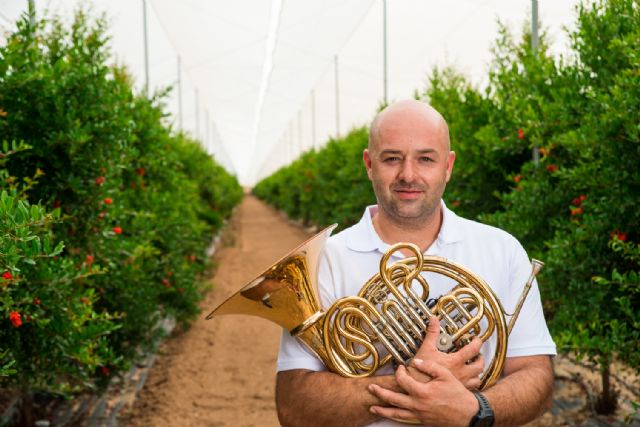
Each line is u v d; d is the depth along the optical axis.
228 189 19.22
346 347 1.93
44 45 4.29
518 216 4.37
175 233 6.67
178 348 6.87
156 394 5.40
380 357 2.03
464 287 1.88
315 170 16.53
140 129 5.32
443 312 1.88
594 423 4.28
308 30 12.62
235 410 5.07
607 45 3.86
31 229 2.67
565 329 3.60
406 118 1.98
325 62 14.97
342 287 2.10
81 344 3.36
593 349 3.48
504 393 1.87
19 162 3.60
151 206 5.76
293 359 2.01
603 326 3.53
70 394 4.48
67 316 3.24
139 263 4.81
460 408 1.78
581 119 3.84
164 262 6.45
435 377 1.78
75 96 3.79
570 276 3.67
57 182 3.62
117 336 4.70
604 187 3.48
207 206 13.81
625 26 3.77
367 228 2.13
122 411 5.00
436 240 2.11
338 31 12.14
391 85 14.41
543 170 4.40
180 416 4.92
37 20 5.02
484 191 5.48
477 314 1.84
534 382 1.95
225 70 16.52
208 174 13.88
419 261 1.83
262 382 5.75
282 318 1.99
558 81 4.38
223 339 7.23
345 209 11.44
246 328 7.68
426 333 1.85
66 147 3.58
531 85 4.64
